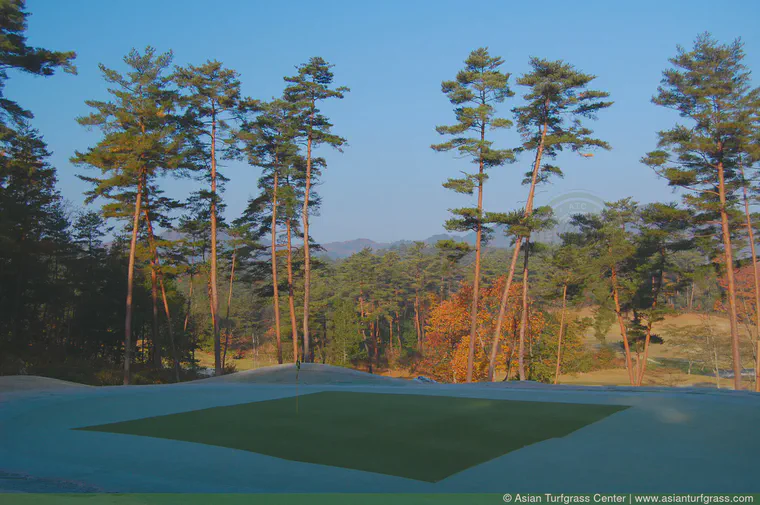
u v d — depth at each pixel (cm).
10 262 3625
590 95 3359
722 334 5022
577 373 5653
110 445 963
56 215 4684
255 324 8831
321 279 8744
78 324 4581
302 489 680
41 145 4069
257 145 4003
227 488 688
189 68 3694
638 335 4572
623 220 4422
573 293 4650
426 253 9369
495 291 5044
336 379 2430
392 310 9019
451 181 3441
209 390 1872
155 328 4122
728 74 3381
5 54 2734
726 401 1355
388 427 1095
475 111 3366
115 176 3167
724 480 697
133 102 3322
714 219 3525
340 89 4019
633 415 1184
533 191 3509
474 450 885
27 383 1977
